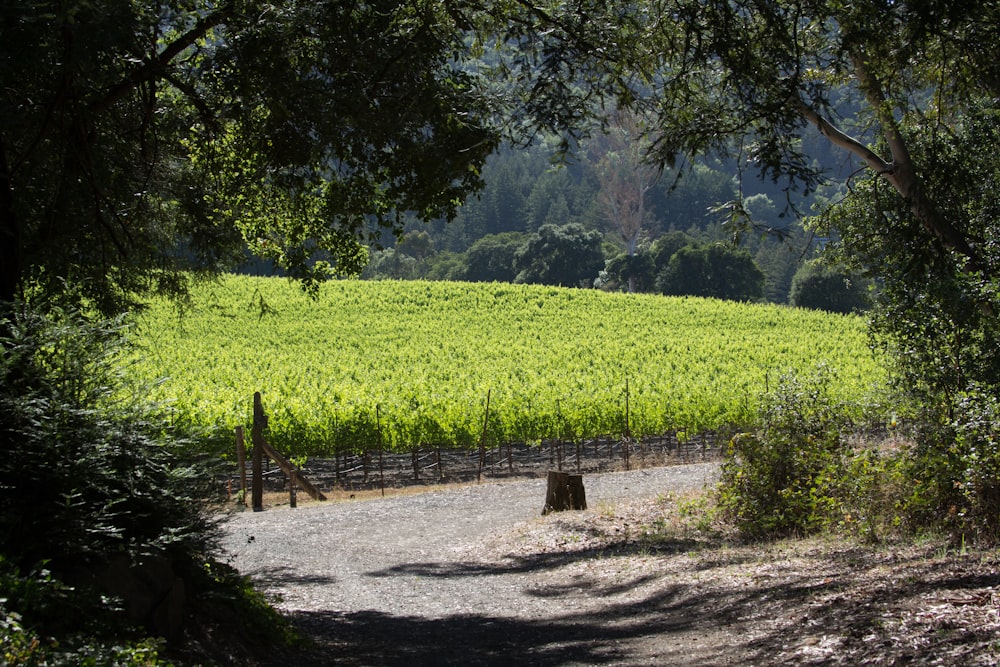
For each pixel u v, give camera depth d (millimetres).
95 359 5969
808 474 11484
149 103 10438
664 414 31000
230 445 24750
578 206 126188
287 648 6809
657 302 68812
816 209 17172
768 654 5809
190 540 6270
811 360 49344
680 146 11852
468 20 10656
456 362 46531
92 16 7516
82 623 5012
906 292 11438
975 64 12797
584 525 13641
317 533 15352
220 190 12648
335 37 9648
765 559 9117
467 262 109938
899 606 6055
